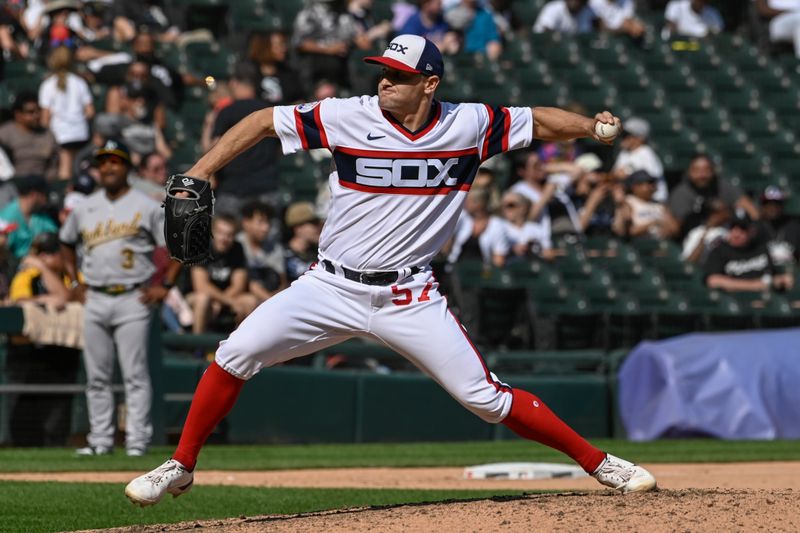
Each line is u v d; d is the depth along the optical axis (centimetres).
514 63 6738
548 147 5753
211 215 1755
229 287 4225
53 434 3862
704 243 5475
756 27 7912
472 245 5003
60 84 5119
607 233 5469
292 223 4631
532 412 1822
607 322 4888
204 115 5784
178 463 1784
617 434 4656
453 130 1744
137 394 3431
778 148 6975
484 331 4691
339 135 1728
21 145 4919
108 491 2588
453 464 3509
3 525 2075
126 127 4781
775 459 3684
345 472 3234
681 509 1648
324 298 1766
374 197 1731
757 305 5269
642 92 6844
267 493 2591
